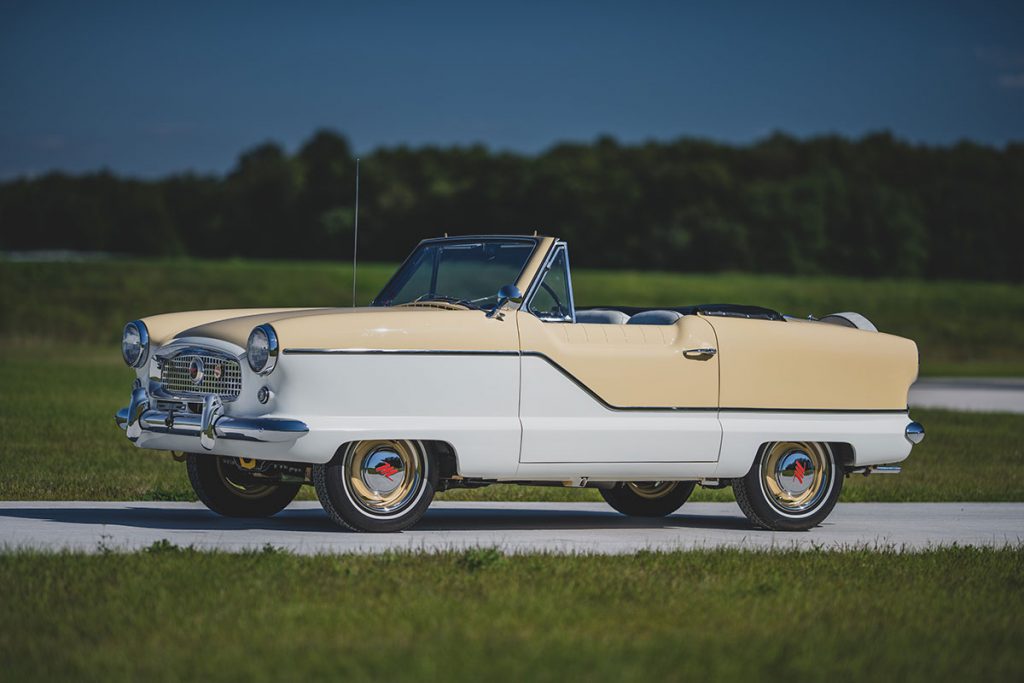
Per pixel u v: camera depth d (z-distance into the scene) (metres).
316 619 8.70
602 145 185.88
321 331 12.13
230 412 12.38
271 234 162.00
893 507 17.14
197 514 14.36
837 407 14.40
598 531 13.89
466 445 12.52
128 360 13.33
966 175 186.00
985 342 85.00
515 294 12.72
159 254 164.12
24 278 85.62
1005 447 26.31
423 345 12.39
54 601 9.04
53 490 16.09
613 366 13.20
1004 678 7.89
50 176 170.12
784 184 167.88
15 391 33.50
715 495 18.45
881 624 9.15
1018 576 11.12
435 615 8.87
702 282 111.56
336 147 167.00
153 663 7.62
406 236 157.62
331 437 12.09
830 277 153.50
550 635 8.46
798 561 11.41
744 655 8.09
